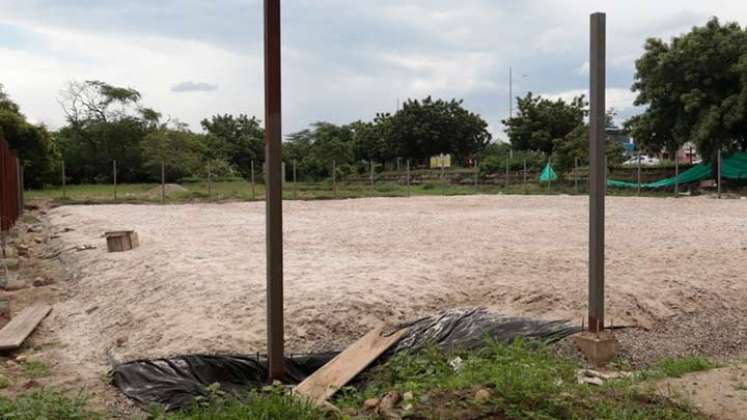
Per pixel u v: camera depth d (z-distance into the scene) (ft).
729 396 17.30
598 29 20.70
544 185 126.11
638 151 121.80
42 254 47.34
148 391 18.79
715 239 46.44
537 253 39.50
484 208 80.64
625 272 32.73
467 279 31.30
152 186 145.18
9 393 19.17
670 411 15.84
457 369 18.95
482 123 201.05
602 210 21.67
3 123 132.67
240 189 127.24
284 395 16.37
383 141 202.39
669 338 24.73
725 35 101.14
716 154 101.60
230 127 209.46
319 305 25.66
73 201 96.78
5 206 56.95
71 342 25.45
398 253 40.11
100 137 175.63
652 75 105.91
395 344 21.25
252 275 31.99
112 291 31.73
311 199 103.91
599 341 21.59
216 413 15.60
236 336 22.95
